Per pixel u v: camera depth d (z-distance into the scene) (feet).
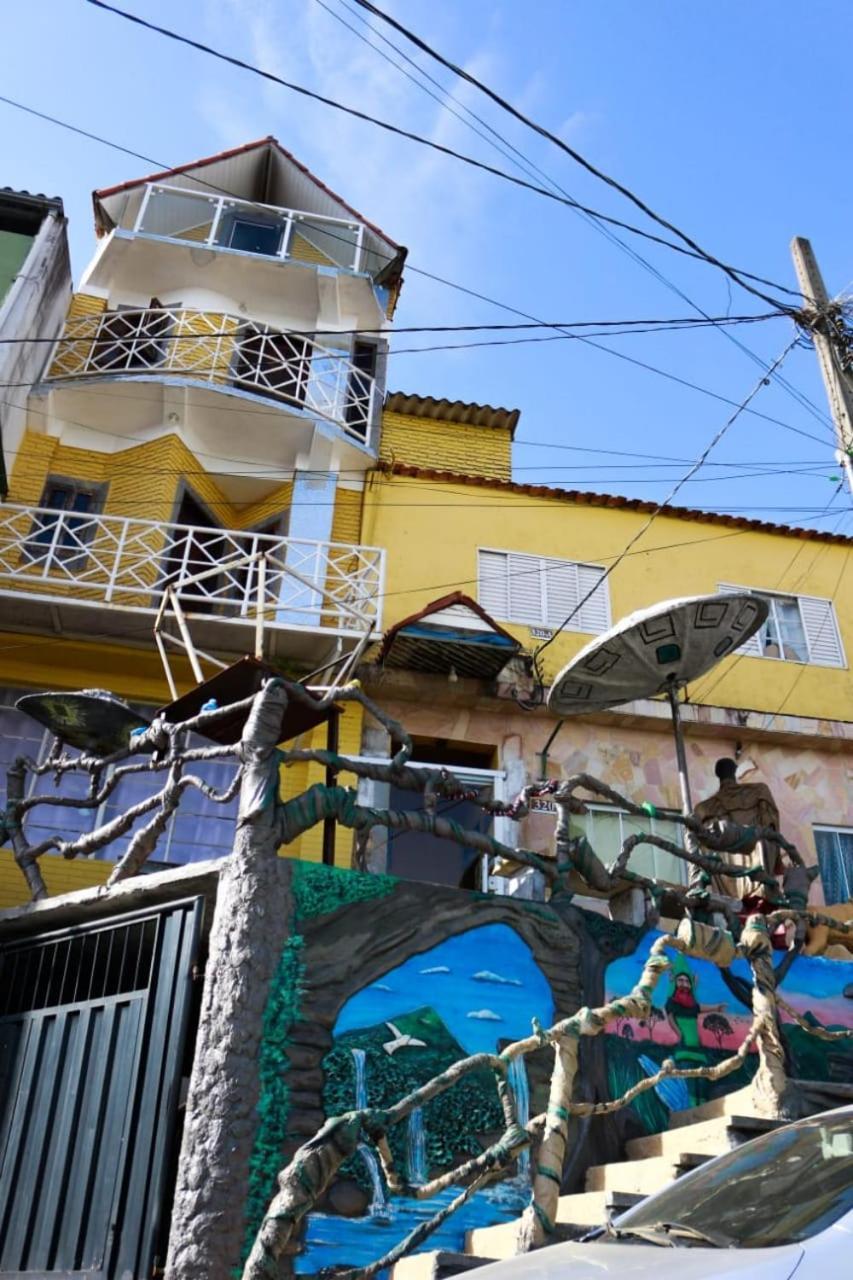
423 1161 22.12
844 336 34.30
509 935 25.57
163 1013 23.06
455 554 49.06
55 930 27.43
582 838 27.96
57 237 49.14
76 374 47.44
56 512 41.75
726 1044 26.89
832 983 28.84
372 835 41.29
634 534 51.83
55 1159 23.63
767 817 34.76
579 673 32.81
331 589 45.75
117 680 43.14
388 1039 22.89
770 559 52.70
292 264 53.72
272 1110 20.86
